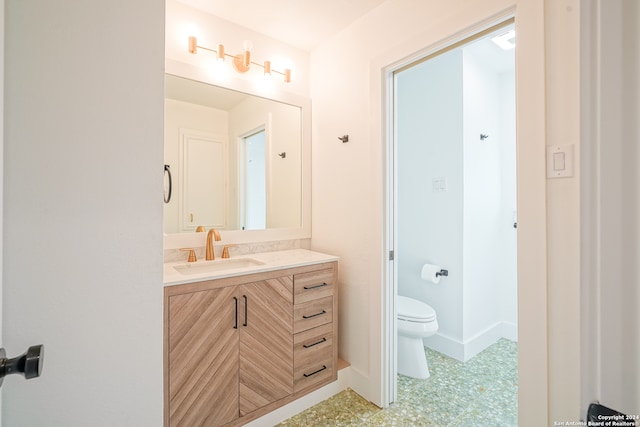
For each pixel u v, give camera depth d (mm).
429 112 2568
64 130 635
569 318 1042
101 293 678
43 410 624
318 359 1802
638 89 406
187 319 1343
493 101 2682
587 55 451
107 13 683
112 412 694
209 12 1872
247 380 1520
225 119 1981
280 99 2180
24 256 598
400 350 2143
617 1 424
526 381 1137
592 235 451
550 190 1085
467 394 1883
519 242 1155
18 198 592
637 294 412
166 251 1776
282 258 1888
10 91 583
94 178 667
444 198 2463
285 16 1904
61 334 636
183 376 1333
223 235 1967
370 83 1802
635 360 415
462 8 1371
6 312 581
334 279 1886
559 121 1058
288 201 2240
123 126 700
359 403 1802
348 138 1988
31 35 603
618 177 425
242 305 1501
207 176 1926
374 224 1779
